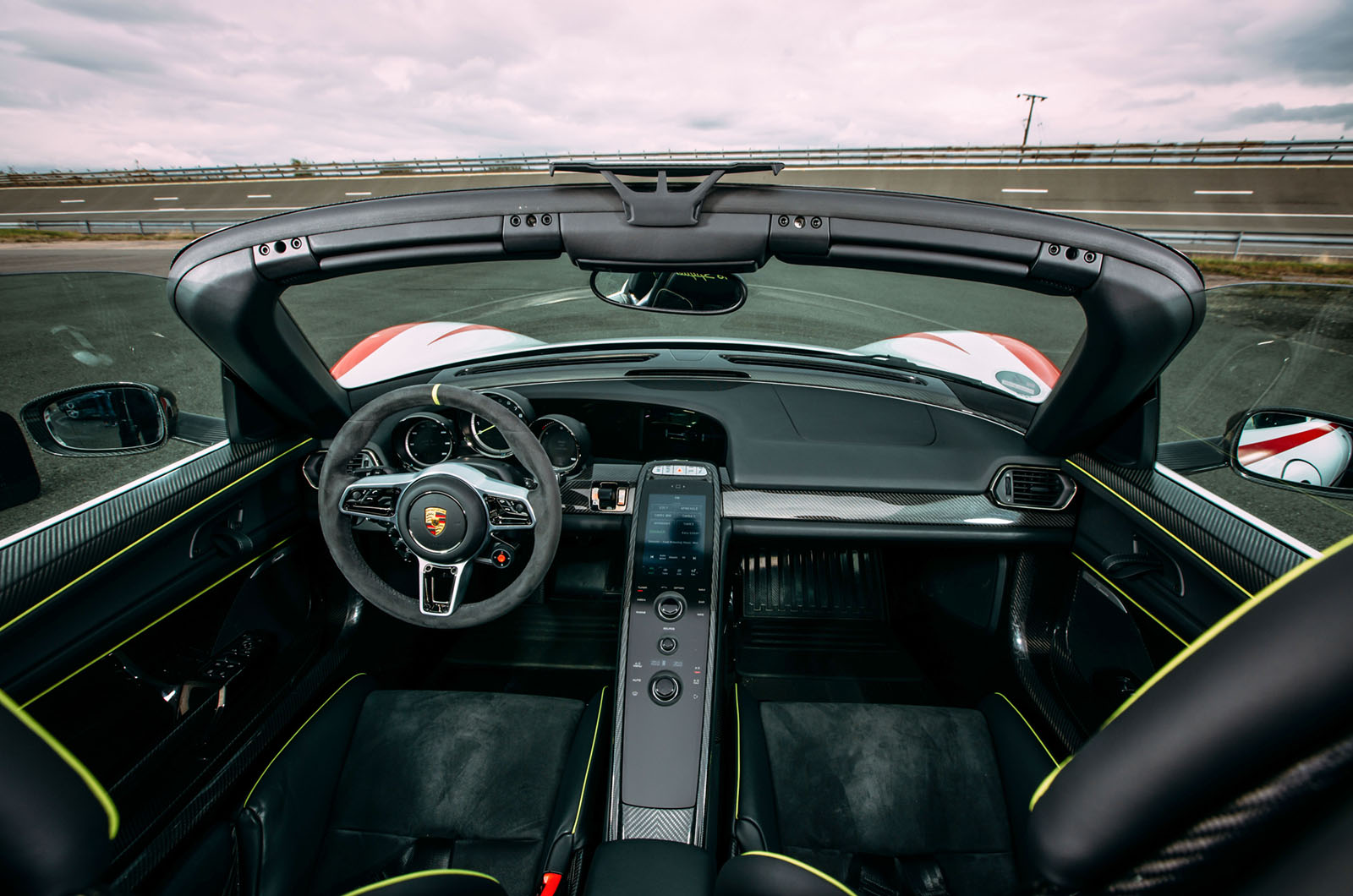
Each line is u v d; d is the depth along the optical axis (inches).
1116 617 69.4
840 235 51.8
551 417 79.4
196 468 68.4
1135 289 50.7
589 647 98.1
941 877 54.7
